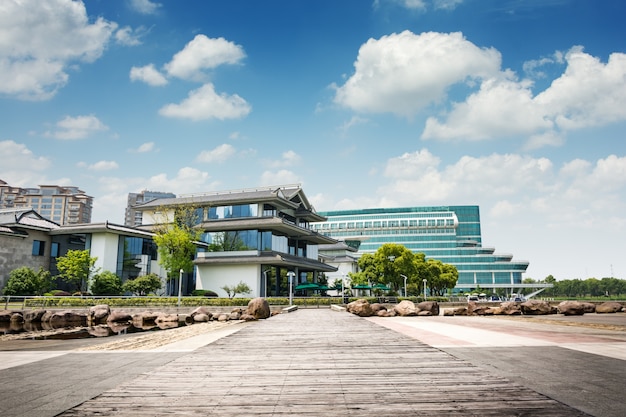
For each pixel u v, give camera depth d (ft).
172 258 165.68
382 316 102.99
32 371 33.22
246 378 29.17
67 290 183.73
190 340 53.67
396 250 249.55
